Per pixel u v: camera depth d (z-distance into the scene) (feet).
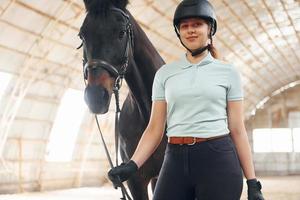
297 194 49.96
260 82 99.60
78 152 61.77
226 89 7.77
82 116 59.31
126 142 12.17
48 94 50.88
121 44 10.11
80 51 49.83
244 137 7.87
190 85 7.70
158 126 8.28
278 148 105.60
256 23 67.10
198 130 7.58
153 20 52.24
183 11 7.86
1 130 45.34
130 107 11.93
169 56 63.41
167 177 7.69
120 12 10.22
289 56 89.71
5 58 42.52
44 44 44.86
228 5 57.31
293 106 106.01
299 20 69.05
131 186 11.69
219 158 7.49
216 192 7.43
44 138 53.67
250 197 7.70
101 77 9.78
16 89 45.37
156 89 8.24
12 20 39.60
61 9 42.39
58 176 58.08
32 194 49.73
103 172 68.49
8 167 48.85
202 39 7.92
